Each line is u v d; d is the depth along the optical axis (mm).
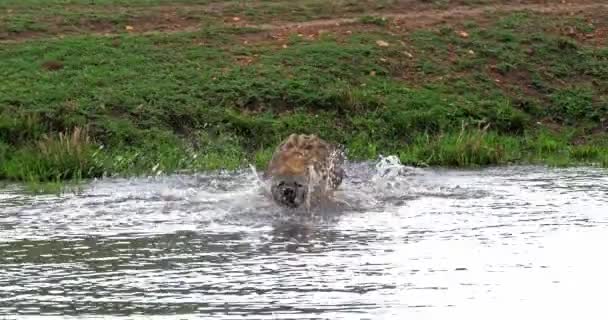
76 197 20016
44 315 11555
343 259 14297
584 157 27250
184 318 11391
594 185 21453
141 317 11445
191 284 12922
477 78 32500
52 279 13234
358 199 19422
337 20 37125
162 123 27625
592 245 15156
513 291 12555
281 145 19562
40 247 15195
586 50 35062
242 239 15758
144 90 28891
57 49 31875
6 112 26938
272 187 18906
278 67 31203
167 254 14672
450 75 32406
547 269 13672
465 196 19953
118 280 13148
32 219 17531
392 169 24359
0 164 24469
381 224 16969
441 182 22047
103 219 17516
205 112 28188
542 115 31141
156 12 37438
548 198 19578
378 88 30797
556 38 35438
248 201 19188
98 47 32219
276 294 12414
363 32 34969
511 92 32125
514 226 16656
